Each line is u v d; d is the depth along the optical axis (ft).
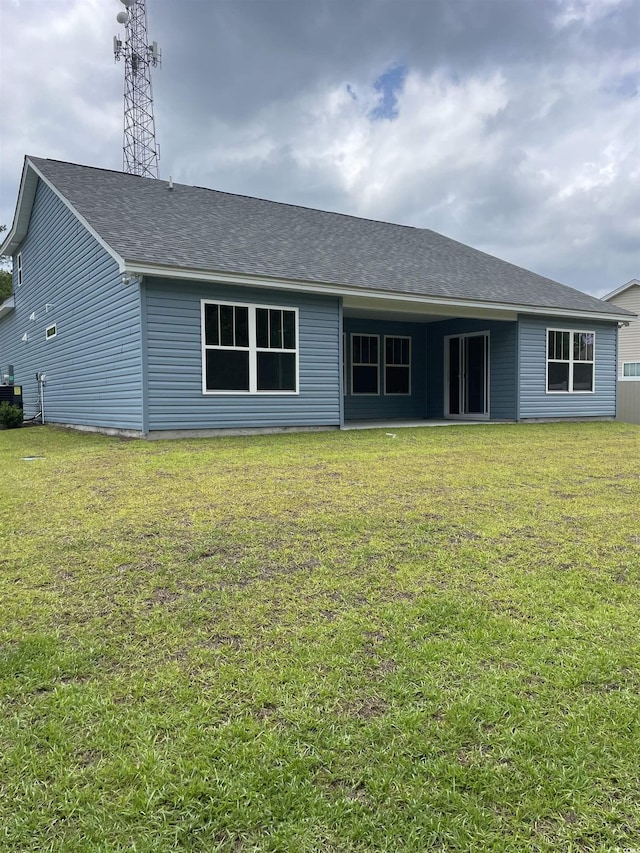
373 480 17.39
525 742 5.42
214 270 27.22
